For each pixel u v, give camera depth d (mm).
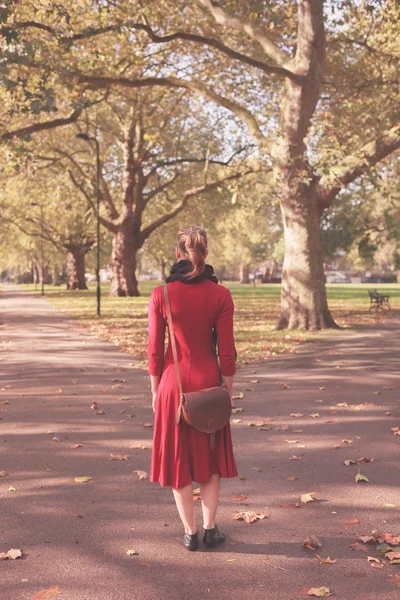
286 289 19703
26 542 4215
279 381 10547
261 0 16406
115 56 22141
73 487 5336
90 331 20594
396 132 17734
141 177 45188
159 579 3691
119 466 5941
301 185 19031
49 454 6352
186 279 3941
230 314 4000
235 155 33781
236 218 71688
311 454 6250
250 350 14812
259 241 82000
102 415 8133
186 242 3992
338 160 17609
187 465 3998
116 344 16641
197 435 3988
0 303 40531
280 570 3797
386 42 21047
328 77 22703
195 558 3973
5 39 15531
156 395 4059
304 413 8086
